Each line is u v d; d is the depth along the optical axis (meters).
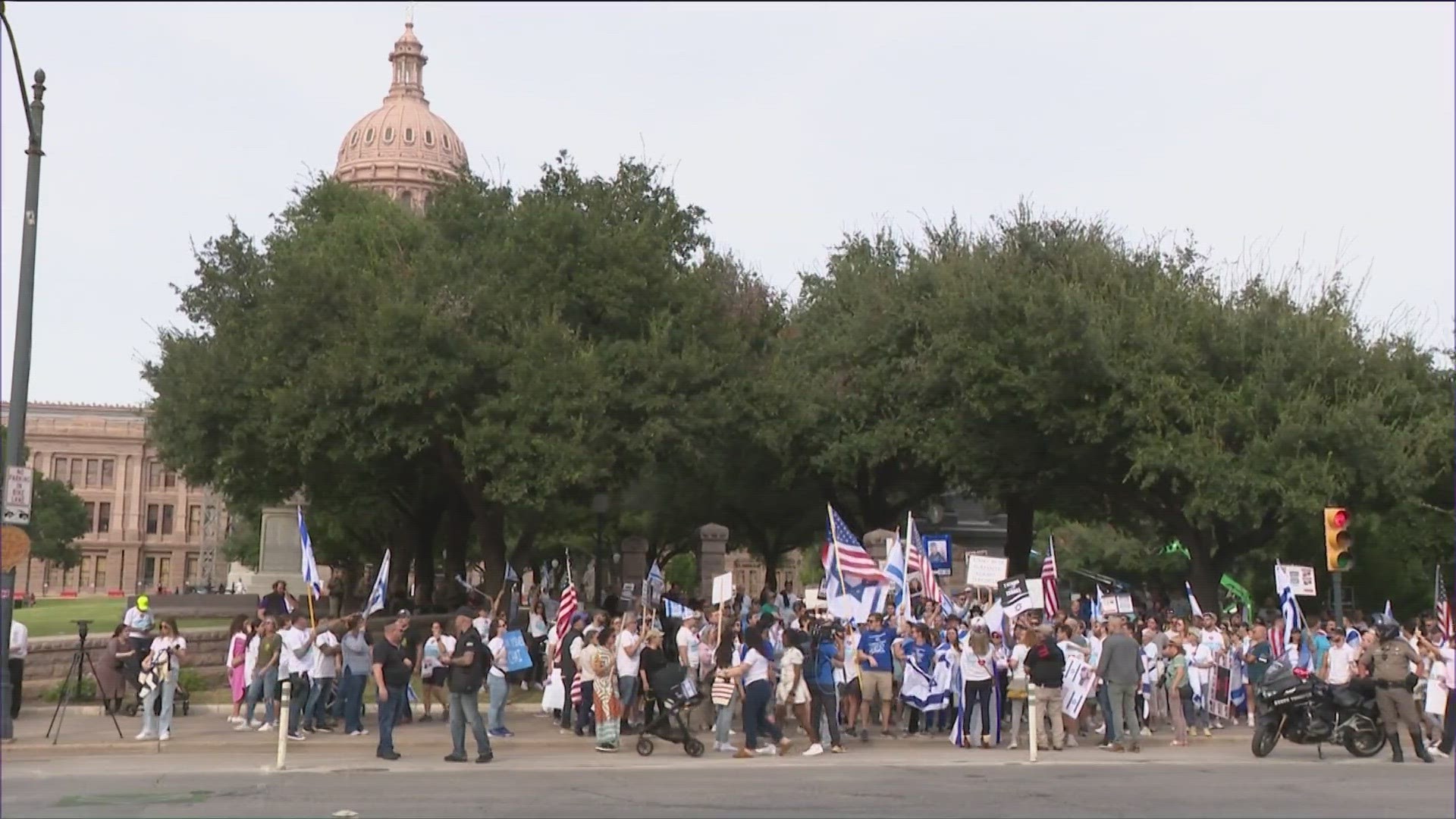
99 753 18.36
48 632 31.42
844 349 42.09
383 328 30.73
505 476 30.53
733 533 59.62
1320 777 15.85
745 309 41.88
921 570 25.16
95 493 135.50
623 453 33.22
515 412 31.48
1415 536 44.22
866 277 45.03
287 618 21.50
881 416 41.94
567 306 34.69
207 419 33.47
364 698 24.19
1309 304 37.72
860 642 21.28
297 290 32.03
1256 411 34.16
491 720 20.41
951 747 20.33
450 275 33.78
